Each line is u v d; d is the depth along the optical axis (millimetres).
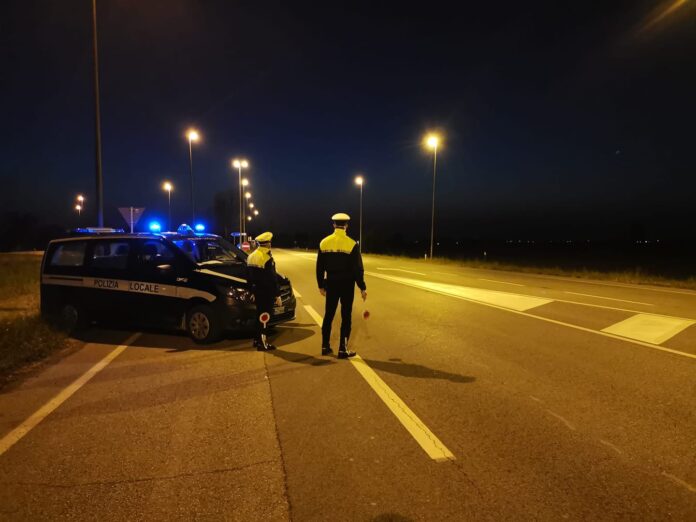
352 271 6590
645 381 5527
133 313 8109
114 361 6637
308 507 3082
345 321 6676
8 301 12367
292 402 4969
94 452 3902
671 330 8352
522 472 3494
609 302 11766
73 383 5684
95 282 8367
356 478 3439
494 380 5617
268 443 4023
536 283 16750
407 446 3932
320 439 4086
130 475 3527
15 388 5500
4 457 3828
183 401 5047
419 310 10594
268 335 8195
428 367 6164
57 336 7746
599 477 3418
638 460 3666
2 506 3148
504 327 8680
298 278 18828
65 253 8742
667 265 32031
